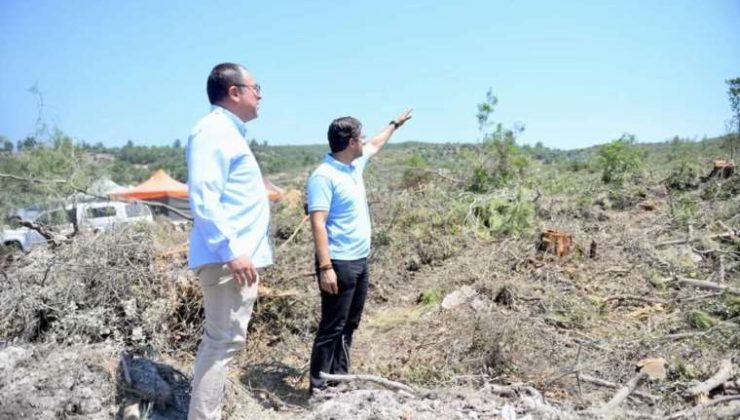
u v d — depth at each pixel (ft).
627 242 21.61
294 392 12.76
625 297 17.06
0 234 18.07
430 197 26.76
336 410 10.17
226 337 9.72
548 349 13.58
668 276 18.78
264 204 9.98
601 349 13.87
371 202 25.18
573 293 17.49
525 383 11.90
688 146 37.78
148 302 13.53
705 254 20.52
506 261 20.25
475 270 19.20
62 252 14.19
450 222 24.17
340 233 11.85
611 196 30.19
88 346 11.41
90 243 14.20
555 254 20.47
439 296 17.81
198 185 9.02
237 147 9.44
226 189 9.48
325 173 11.76
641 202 28.86
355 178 12.17
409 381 12.67
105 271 13.34
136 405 10.21
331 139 11.85
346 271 11.84
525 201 25.02
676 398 11.28
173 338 13.70
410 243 22.21
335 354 12.62
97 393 10.19
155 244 15.90
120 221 16.01
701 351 13.20
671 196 28.27
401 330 15.70
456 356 13.26
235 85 9.67
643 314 16.17
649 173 33.86
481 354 13.15
